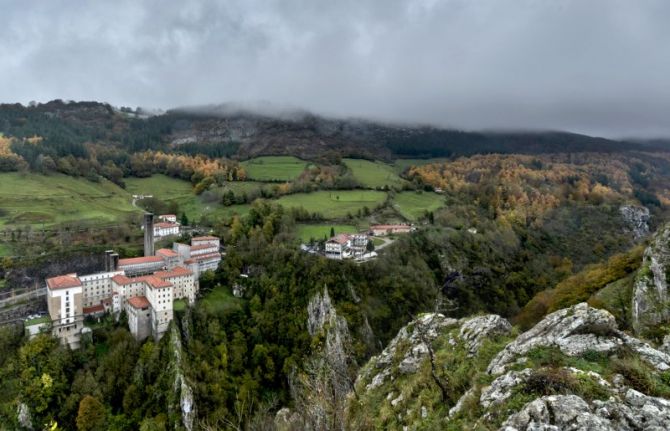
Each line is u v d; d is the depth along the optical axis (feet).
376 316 289.74
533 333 75.51
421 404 75.56
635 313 149.18
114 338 246.88
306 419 72.49
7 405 211.82
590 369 59.52
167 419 209.26
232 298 298.35
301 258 317.01
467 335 93.25
